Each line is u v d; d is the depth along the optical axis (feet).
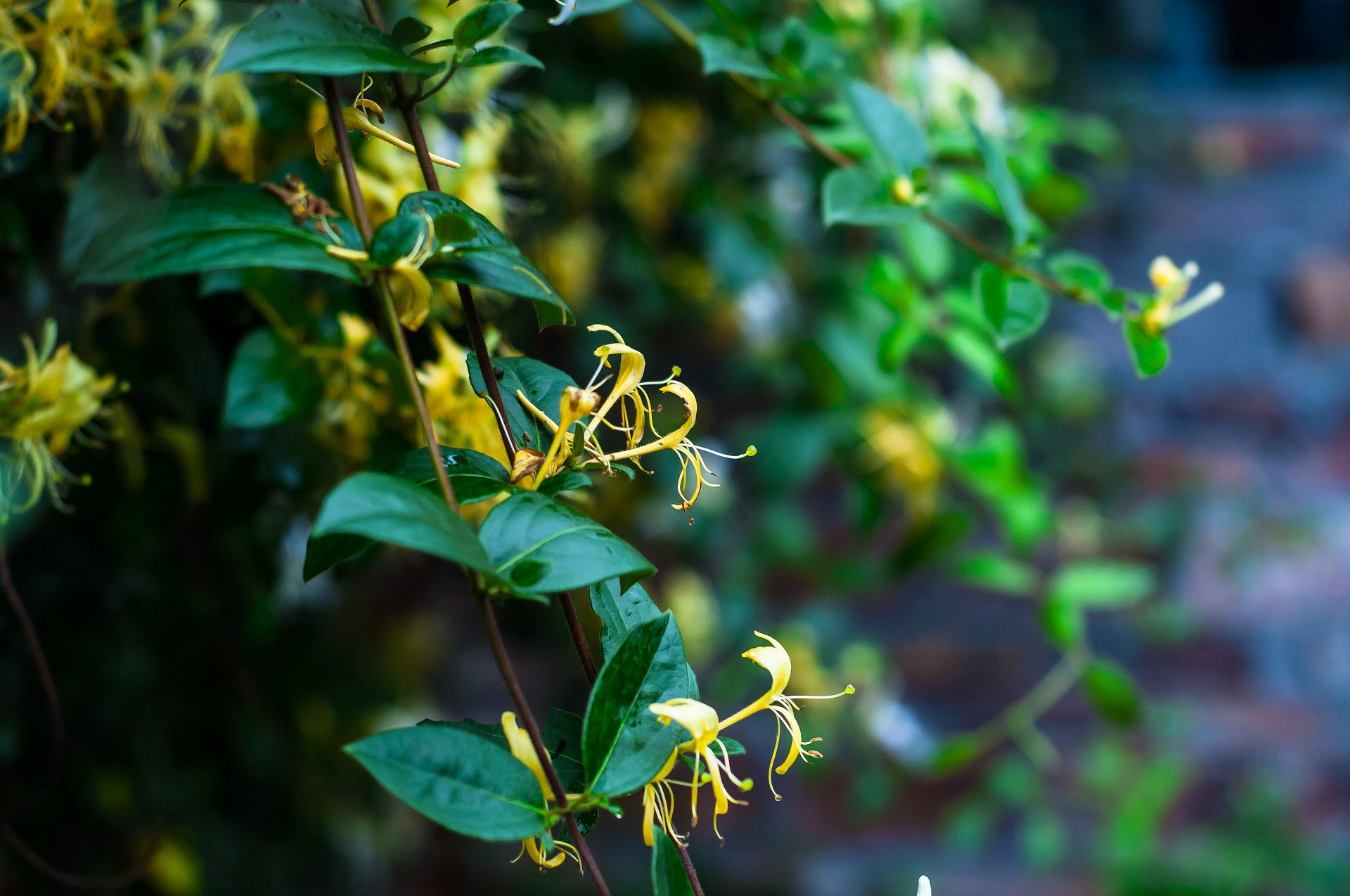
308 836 5.53
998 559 5.10
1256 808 9.41
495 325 3.16
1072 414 9.97
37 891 4.05
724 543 6.39
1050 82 12.05
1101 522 9.88
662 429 5.88
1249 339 11.78
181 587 3.80
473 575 2.23
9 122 2.69
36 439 2.74
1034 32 11.84
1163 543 10.18
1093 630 10.28
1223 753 9.84
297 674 5.13
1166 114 13.07
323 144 2.40
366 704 5.85
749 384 6.21
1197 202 12.52
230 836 5.01
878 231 5.57
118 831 4.31
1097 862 9.12
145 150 2.80
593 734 2.30
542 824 2.25
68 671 3.74
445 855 8.64
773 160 5.97
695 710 2.26
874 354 5.35
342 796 5.80
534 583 2.22
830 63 3.34
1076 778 9.39
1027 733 5.01
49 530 3.33
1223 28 16.89
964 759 5.15
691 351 6.41
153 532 3.36
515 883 8.79
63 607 3.57
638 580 2.37
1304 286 11.87
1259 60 17.87
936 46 4.55
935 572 10.39
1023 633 10.19
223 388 3.17
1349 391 11.26
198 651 4.36
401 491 2.16
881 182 3.10
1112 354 11.19
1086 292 3.07
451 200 2.33
